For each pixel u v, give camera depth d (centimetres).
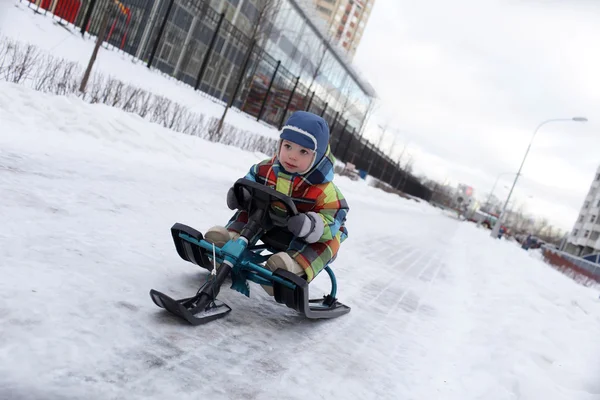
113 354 228
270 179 346
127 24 2120
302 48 4488
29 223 365
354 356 342
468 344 466
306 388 267
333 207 347
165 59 2512
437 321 528
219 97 3159
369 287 589
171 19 2452
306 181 340
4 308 234
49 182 491
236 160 1204
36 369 197
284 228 352
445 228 2853
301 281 309
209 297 297
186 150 995
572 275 2967
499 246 2581
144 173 714
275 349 304
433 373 362
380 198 2977
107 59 1708
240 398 230
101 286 296
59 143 685
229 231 349
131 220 466
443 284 794
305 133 327
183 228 334
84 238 372
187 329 283
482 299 723
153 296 267
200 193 726
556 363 453
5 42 1123
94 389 196
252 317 346
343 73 5556
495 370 388
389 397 294
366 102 6500
